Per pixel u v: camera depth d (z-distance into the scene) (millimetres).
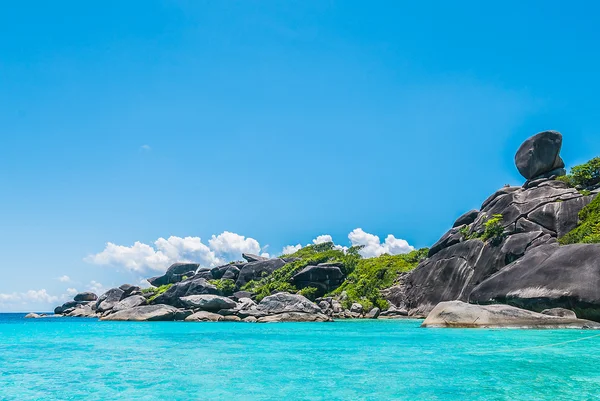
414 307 48156
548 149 44438
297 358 17047
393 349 19062
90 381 13250
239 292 59188
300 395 11086
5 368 15781
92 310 75062
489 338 21406
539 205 40219
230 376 13641
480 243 42906
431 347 19250
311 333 28016
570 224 37406
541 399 10391
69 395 11547
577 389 11344
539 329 24938
